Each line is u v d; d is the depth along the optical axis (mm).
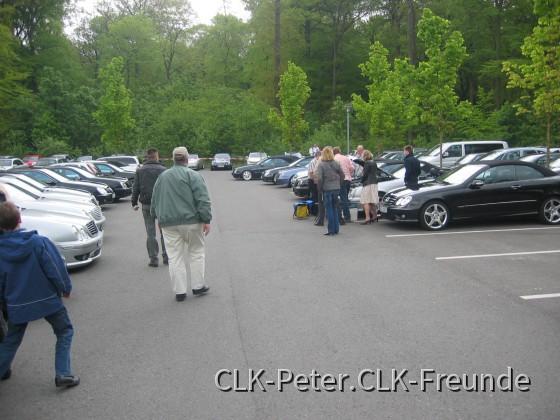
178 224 6887
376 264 8758
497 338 5391
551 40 15188
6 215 4395
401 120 30875
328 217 11656
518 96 38844
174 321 6191
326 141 40594
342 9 53875
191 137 49469
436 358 4941
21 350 5508
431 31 21812
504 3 37781
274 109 42875
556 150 22953
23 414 4133
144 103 55344
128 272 8828
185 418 3980
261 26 56625
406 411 4016
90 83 54688
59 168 20703
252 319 6160
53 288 4516
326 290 7266
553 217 12375
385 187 14750
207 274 8367
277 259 9367
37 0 47125
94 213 11484
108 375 4785
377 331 5656
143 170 9055
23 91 41219
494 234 11266
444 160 26438
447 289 7180
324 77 59219
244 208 17781
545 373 4586
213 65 68062
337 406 4113
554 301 6574
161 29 69500
